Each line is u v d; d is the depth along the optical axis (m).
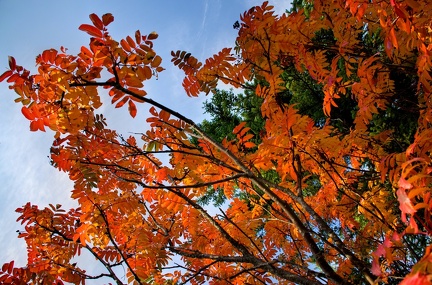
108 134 2.35
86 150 2.33
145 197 2.67
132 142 2.83
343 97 5.91
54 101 1.96
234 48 2.64
